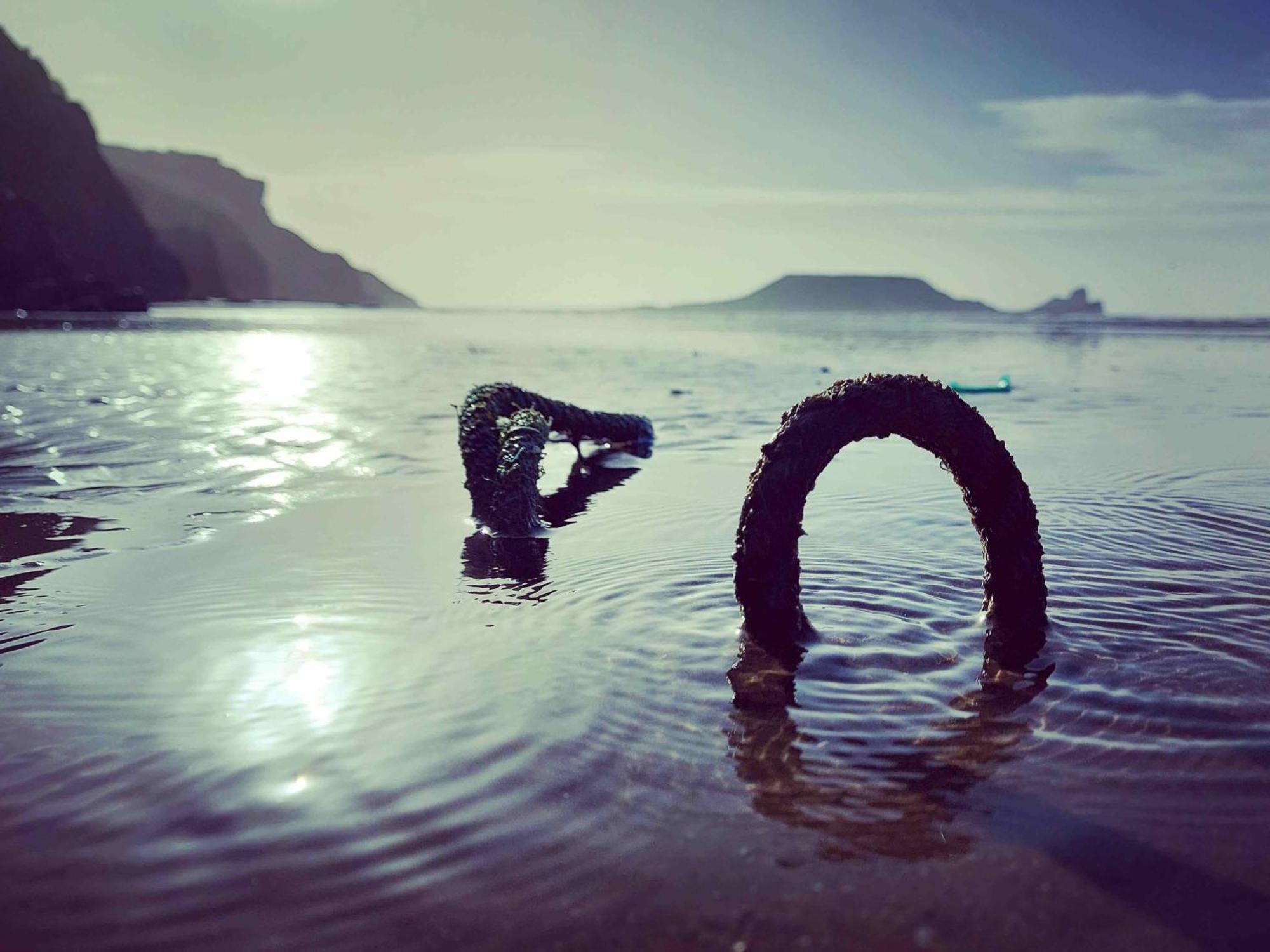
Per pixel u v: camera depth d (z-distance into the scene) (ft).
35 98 516.32
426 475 23.99
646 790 8.09
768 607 11.59
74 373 55.72
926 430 11.87
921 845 7.23
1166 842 7.24
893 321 297.53
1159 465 24.59
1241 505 19.44
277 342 103.09
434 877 6.86
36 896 6.69
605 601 13.38
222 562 15.70
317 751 8.82
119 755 8.78
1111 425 33.78
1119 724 9.36
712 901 6.55
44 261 294.05
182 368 61.16
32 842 7.36
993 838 7.34
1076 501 19.80
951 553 15.62
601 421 27.55
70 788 8.17
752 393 47.09
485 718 9.54
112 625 12.51
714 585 13.99
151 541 17.12
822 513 18.78
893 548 15.93
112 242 540.52
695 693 10.15
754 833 7.41
